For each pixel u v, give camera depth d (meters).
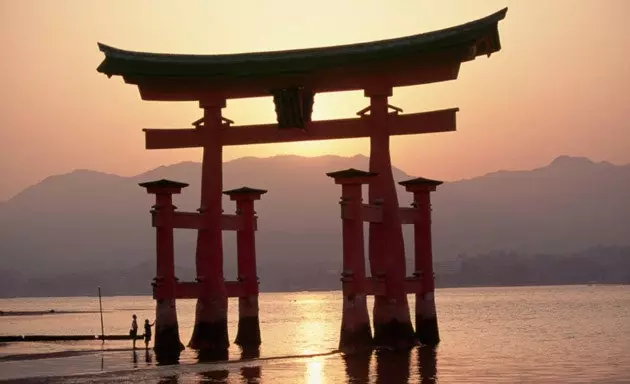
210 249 56.56
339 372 45.78
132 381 42.94
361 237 51.72
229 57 55.03
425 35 52.47
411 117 54.31
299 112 55.50
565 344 72.44
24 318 177.00
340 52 53.53
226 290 57.81
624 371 48.88
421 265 58.47
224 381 42.72
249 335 60.12
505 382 43.62
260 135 56.94
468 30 51.50
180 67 55.31
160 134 58.12
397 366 48.00
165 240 54.06
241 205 61.22
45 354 58.09
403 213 57.12
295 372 45.91
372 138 54.81
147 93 57.81
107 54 55.62
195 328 56.66
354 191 51.28
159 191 53.88
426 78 53.78
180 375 45.12
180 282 55.31
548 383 43.31
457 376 45.72
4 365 51.31
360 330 51.88
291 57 54.19
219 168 57.31
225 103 57.75
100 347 66.06
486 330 98.81
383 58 53.31
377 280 53.72
